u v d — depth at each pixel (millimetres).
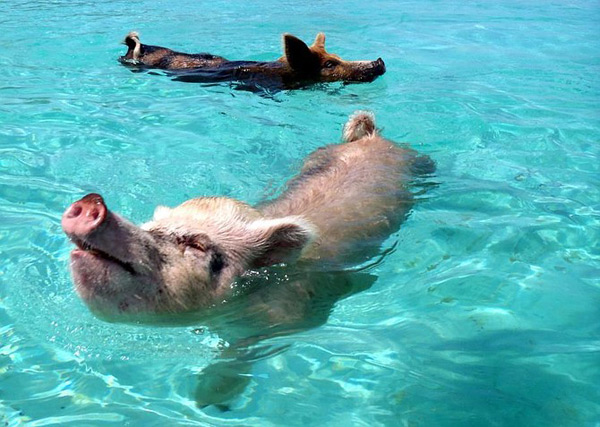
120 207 2008
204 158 2363
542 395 1263
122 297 1427
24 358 1379
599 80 3373
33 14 4684
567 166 2369
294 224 1618
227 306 1558
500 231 1915
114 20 4578
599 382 1300
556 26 4648
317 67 3312
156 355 1411
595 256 1795
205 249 1547
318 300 1617
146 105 2873
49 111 2754
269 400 1264
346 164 2186
